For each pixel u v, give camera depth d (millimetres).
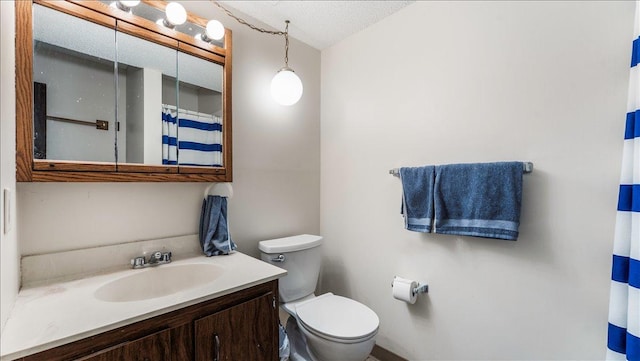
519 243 1271
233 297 1088
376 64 1851
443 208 1433
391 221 1765
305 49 2107
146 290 1243
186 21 1442
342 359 1317
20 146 1002
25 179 1011
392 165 1760
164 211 1446
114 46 1249
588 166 1099
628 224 938
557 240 1172
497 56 1336
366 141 1910
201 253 1536
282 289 1666
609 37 1052
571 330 1138
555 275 1177
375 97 1854
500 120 1328
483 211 1298
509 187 1230
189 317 968
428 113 1590
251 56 1786
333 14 1770
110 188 1288
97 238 1254
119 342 826
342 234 2068
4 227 791
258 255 1818
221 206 1550
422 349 1614
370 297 1885
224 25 1654
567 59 1146
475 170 1334
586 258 1103
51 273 1133
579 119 1119
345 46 2045
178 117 1428
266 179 1870
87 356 773
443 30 1526
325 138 2195
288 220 2000
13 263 924
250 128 1785
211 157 1536
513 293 1288
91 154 1178
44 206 1129
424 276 1604
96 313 858
